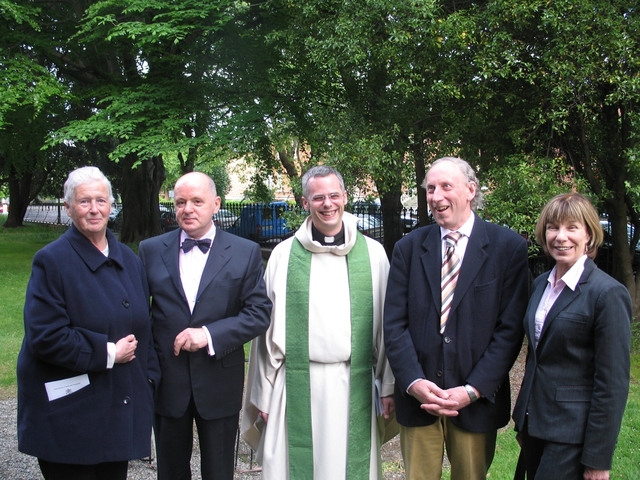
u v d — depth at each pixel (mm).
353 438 2732
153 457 3709
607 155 6586
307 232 2869
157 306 2686
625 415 4285
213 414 2656
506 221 5711
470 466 2506
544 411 2219
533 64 6031
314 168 2809
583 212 2209
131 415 2404
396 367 2500
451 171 2494
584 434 2133
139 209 17594
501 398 2514
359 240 2916
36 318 2227
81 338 2260
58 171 26547
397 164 6680
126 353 2350
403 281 2621
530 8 5473
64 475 2336
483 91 6188
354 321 2779
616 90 5559
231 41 10320
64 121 13641
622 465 3496
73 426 2281
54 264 2289
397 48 6176
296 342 2785
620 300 2113
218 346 2564
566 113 5613
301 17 7457
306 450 2744
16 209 25812
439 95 6293
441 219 2510
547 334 2242
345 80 7418
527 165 5836
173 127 9930
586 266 2227
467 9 6551
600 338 2105
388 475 3473
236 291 2717
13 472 3406
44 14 12867
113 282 2418
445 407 2375
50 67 14812
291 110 10375
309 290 2812
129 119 10344
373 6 6188
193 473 3426
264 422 2934
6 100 10008
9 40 11258
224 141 9727
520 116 6371
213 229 2822
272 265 2934
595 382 2117
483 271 2490
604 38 5469
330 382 2762
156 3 9984
